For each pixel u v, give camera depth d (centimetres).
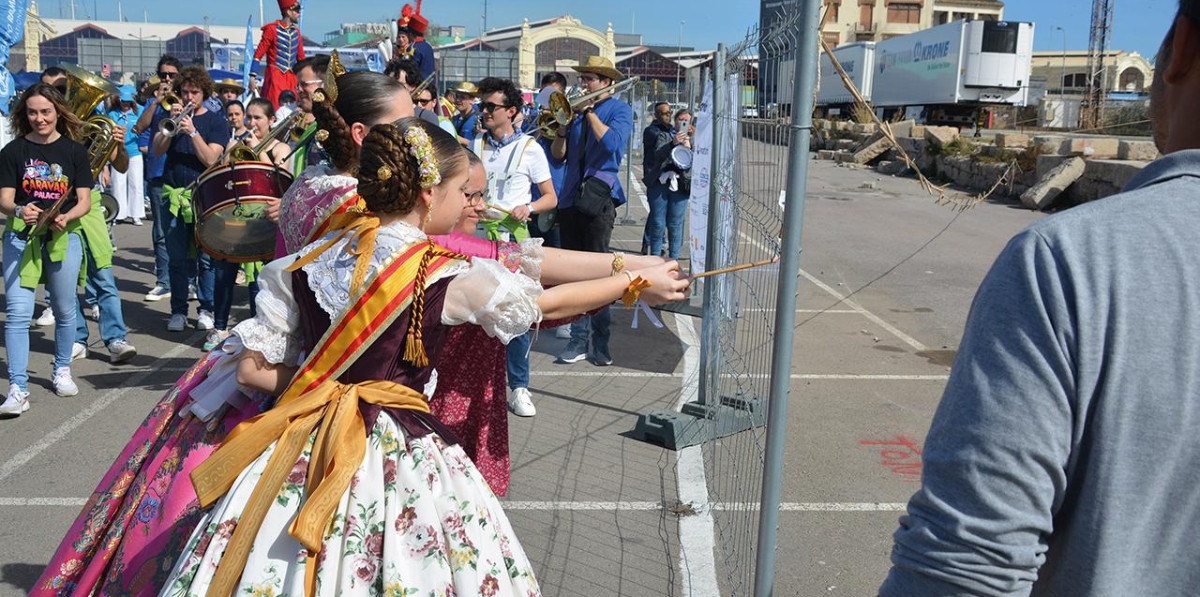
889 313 878
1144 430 117
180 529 231
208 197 538
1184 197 123
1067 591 125
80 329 683
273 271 228
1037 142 1784
